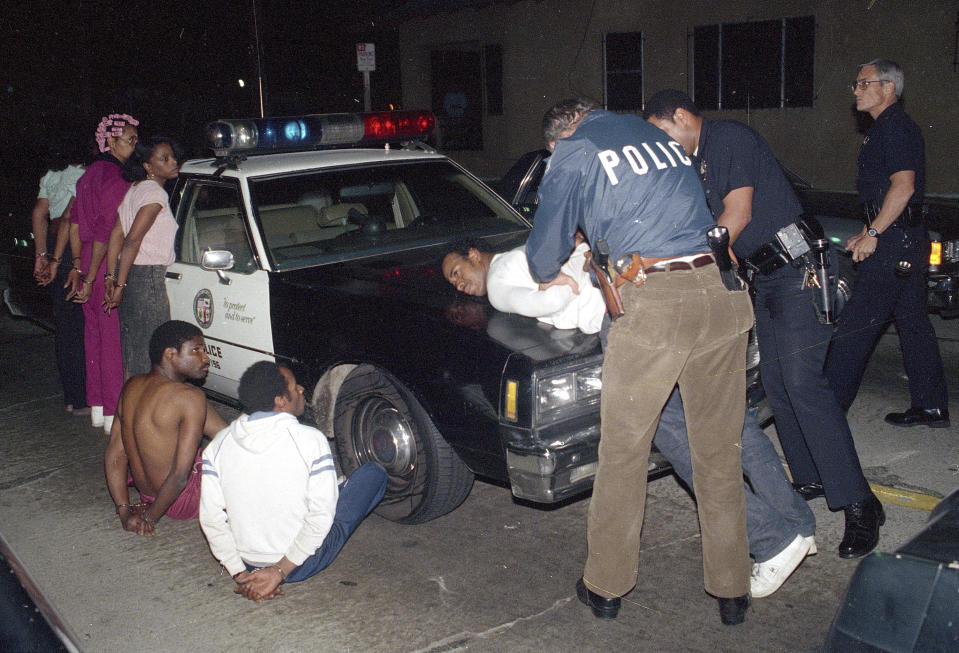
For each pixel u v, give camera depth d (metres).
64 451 5.43
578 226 3.49
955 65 11.79
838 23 12.66
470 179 5.61
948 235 6.36
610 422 3.19
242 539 3.61
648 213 3.03
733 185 3.55
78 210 5.36
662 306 3.02
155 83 26.30
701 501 3.30
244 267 4.84
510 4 16.50
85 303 5.52
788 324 3.76
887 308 4.70
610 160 3.05
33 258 6.79
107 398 5.55
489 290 3.82
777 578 3.47
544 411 3.48
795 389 3.77
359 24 18.86
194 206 5.28
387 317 4.03
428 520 4.18
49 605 1.88
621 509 3.28
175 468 4.11
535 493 3.50
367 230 5.09
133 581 3.89
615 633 3.34
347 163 5.30
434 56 18.12
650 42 14.87
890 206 4.48
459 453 3.78
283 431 3.54
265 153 5.40
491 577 3.79
